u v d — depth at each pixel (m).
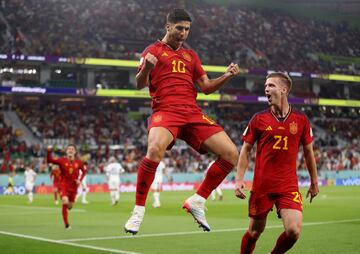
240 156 10.52
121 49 75.25
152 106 8.70
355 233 18.98
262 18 94.94
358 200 40.88
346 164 77.19
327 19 101.12
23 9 73.25
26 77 68.81
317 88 89.19
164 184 63.50
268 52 87.31
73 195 22.12
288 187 10.09
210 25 87.44
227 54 82.81
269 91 10.16
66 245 16.22
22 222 24.66
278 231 19.45
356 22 101.19
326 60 91.38
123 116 77.19
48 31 72.38
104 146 67.06
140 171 8.14
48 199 46.34
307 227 21.09
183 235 18.81
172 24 8.56
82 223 24.05
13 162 58.66
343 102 83.56
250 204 10.45
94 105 77.38
